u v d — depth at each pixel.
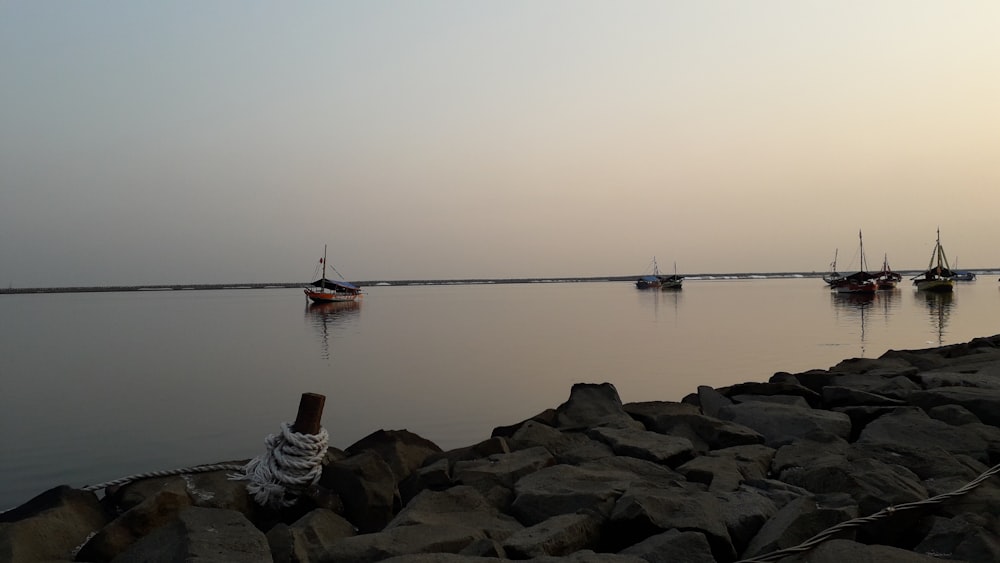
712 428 10.16
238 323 63.56
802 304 81.25
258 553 5.84
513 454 9.14
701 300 98.62
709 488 7.50
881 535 6.23
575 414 11.58
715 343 37.47
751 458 8.73
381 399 21.41
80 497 7.07
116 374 28.53
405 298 133.38
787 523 5.96
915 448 8.38
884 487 6.90
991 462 8.45
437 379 25.58
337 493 7.89
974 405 10.43
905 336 39.59
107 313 88.12
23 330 56.38
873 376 13.76
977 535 5.61
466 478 8.23
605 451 9.38
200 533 6.03
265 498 7.58
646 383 23.30
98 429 17.62
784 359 29.78
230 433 17.16
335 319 68.25
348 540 6.19
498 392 22.48
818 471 7.50
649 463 8.61
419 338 44.72
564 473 8.04
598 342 39.38
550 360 30.83
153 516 6.68
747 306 79.31
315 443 7.75
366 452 8.34
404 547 6.06
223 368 30.22
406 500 8.40
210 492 7.34
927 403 10.96
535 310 79.81
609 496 7.08
